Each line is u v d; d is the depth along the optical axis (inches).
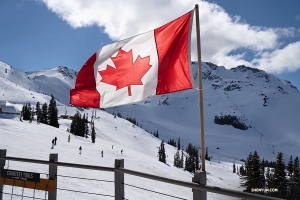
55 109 4055.1
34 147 1168.8
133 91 209.9
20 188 324.5
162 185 1139.3
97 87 227.3
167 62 197.3
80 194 421.7
